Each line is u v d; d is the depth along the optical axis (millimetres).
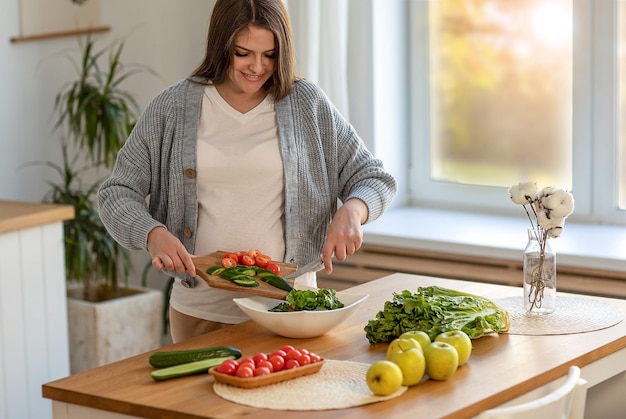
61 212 3578
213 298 2609
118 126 4246
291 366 2092
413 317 2309
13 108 4402
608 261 3617
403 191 4590
